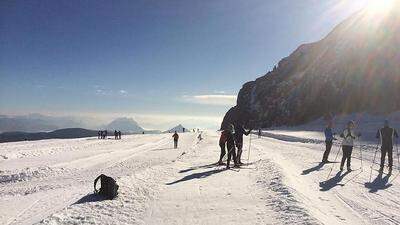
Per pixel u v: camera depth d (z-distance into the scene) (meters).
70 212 10.19
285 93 123.62
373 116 84.88
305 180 15.20
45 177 25.92
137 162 31.19
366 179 15.55
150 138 78.56
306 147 35.34
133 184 13.60
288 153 27.66
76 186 19.20
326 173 17.08
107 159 35.59
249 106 145.75
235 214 9.84
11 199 15.06
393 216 10.00
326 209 10.60
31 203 13.54
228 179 15.11
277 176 14.60
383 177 16.05
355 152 28.92
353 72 97.94
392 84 87.56
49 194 15.66
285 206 10.15
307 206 10.18
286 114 113.31
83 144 58.12
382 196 12.36
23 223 10.64
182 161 22.38
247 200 11.31
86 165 31.22
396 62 90.25
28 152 41.50
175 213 10.16
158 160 32.34
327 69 107.56
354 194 12.65
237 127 19.55
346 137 17.98
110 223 9.30
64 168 28.44
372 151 29.77
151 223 9.31
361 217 9.91
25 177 25.41
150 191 12.89
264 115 126.75
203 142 49.25
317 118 102.00
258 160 21.45
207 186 13.66
